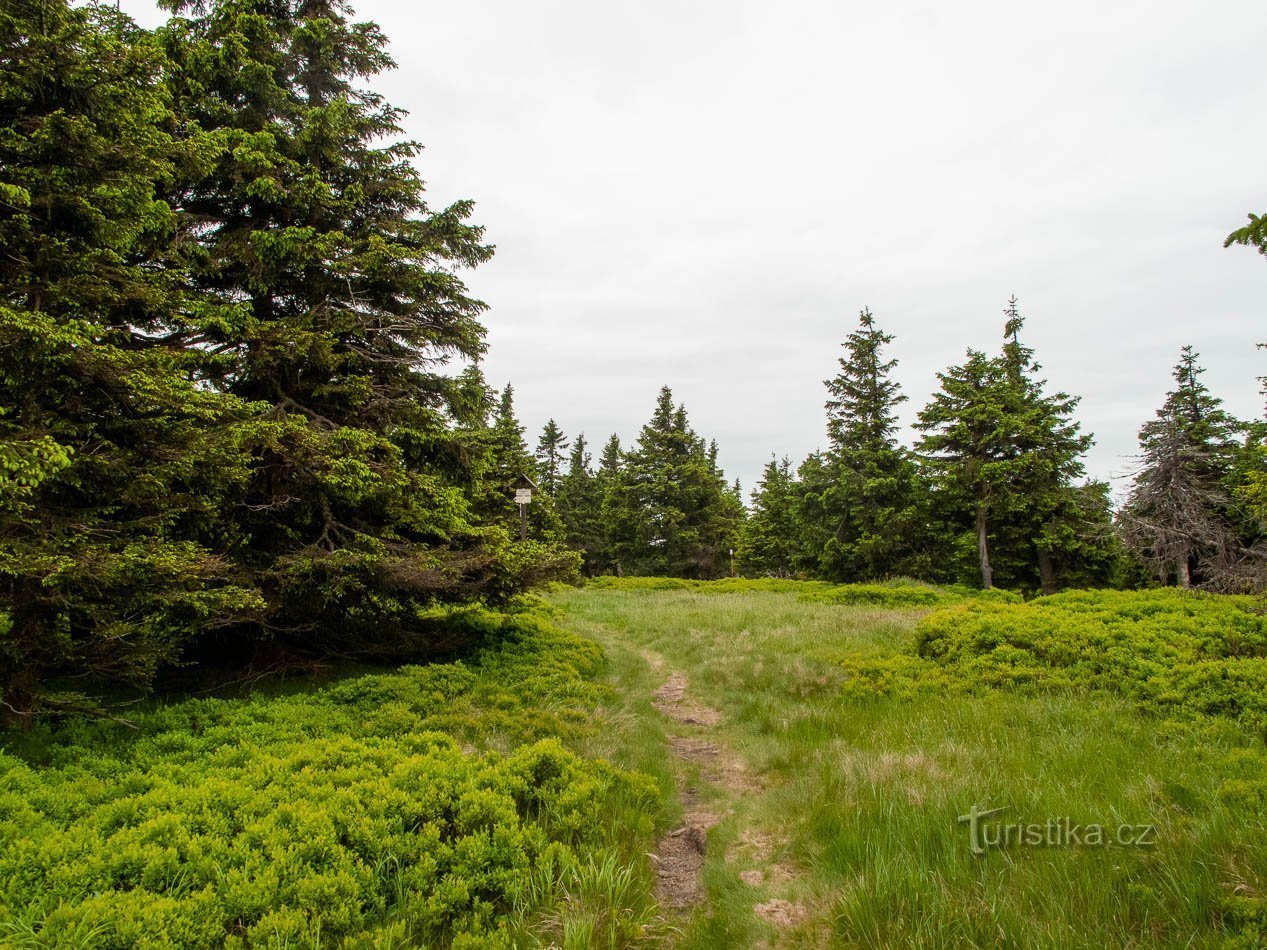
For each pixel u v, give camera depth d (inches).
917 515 1163.9
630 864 178.5
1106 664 345.4
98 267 220.4
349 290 353.7
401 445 383.9
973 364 1080.2
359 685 312.8
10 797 164.2
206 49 335.6
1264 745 237.9
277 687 321.7
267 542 331.0
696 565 1825.8
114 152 213.6
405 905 148.7
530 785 215.2
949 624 457.1
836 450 1273.4
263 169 324.8
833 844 188.7
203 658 347.6
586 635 609.3
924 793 207.3
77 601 214.1
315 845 158.9
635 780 235.6
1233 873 148.9
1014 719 290.5
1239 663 311.0
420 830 177.9
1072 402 1016.2
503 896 160.2
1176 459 878.4
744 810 230.1
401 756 226.8
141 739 224.7
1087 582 1023.0
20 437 180.2
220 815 171.3
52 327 185.8
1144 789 198.1
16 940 118.3
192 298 300.8
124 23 317.1
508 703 321.7
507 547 388.2
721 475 2282.2
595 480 2277.3
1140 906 144.3
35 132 198.5
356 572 323.9
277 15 405.7
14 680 214.4
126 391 217.3
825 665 425.4
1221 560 821.2
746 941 150.6
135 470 216.8
